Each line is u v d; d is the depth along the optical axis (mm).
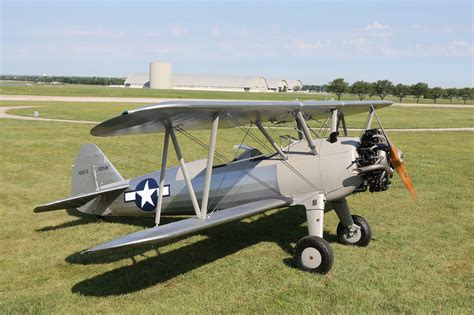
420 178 12375
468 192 10766
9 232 7637
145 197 7512
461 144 19859
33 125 24156
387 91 79062
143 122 5160
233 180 6914
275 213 9094
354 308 4996
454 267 6258
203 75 151375
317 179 6434
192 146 17781
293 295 5324
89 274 5988
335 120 7699
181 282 5742
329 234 7754
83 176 8102
